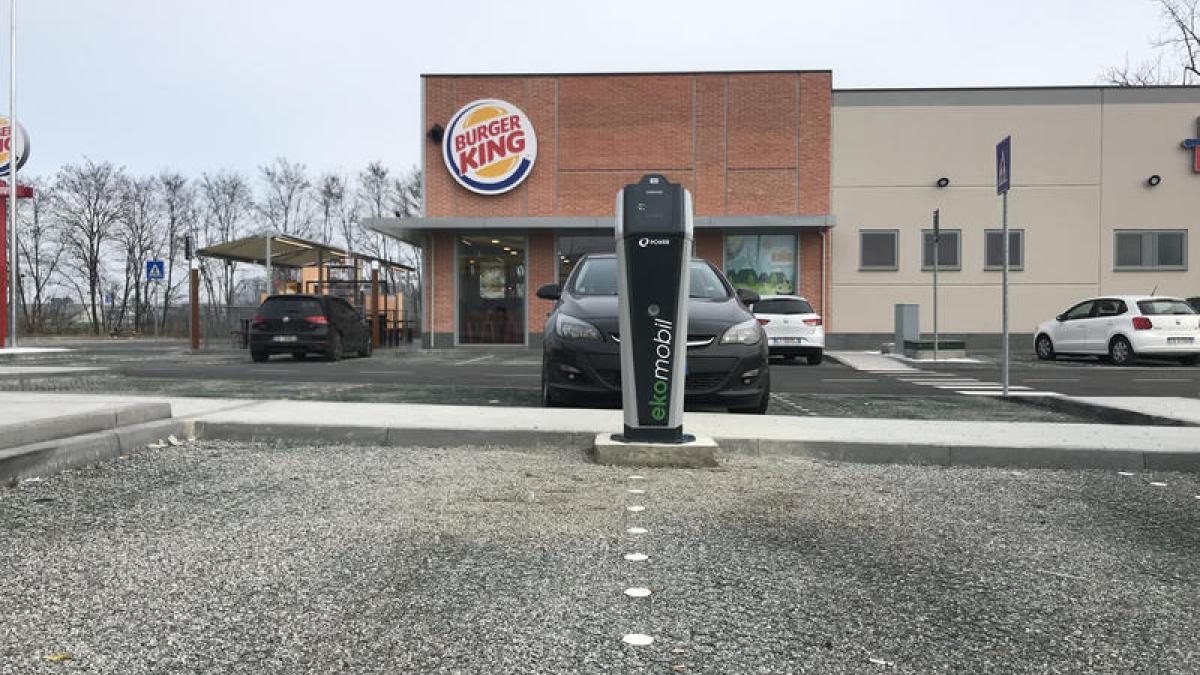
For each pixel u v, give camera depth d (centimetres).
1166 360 1811
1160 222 2208
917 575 358
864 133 2220
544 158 2233
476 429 649
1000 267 2220
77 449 551
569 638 287
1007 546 402
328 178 4819
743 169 2211
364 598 322
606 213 2225
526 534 411
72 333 4222
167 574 346
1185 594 338
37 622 294
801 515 454
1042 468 597
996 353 2123
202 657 267
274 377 1266
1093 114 2208
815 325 1712
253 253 2609
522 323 2256
